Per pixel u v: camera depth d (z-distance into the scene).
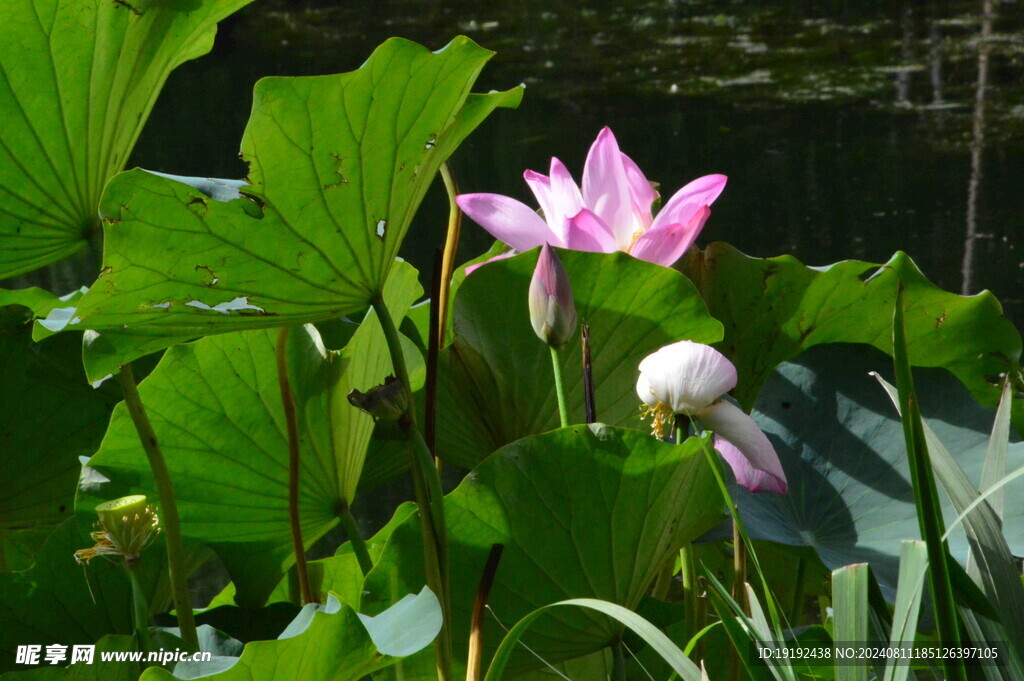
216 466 3.85
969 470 3.94
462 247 10.10
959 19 22.25
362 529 5.76
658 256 3.83
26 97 3.65
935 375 4.04
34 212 3.71
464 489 3.67
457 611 3.73
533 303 3.70
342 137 3.57
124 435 3.82
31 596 3.85
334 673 3.63
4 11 3.60
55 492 4.12
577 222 3.80
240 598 3.94
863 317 4.02
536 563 3.72
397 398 3.61
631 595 3.76
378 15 24.61
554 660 3.78
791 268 3.97
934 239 10.17
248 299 3.64
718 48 20.91
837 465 4.00
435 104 3.61
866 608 3.51
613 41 21.98
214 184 3.58
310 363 3.83
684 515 3.75
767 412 4.06
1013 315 8.03
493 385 3.91
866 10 23.94
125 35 3.67
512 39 22.22
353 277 3.65
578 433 3.67
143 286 3.60
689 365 3.66
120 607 3.89
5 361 4.02
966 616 3.54
